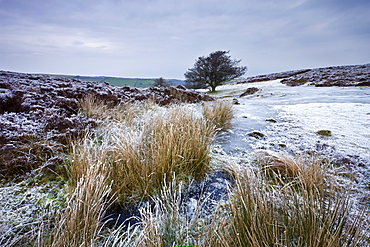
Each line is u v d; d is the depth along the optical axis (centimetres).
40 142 202
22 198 147
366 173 192
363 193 157
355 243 89
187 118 289
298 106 601
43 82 484
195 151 211
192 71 2512
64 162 195
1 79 403
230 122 411
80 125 257
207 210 151
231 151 267
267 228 103
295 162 188
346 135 303
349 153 239
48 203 145
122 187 164
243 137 326
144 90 763
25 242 110
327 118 417
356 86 1163
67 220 106
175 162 188
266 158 222
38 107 277
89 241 108
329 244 88
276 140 308
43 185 166
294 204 117
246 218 114
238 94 1623
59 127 240
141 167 179
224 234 108
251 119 453
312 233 97
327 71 2312
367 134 302
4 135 189
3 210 127
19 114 255
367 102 586
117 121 324
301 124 388
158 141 205
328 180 172
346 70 2162
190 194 176
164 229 117
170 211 133
